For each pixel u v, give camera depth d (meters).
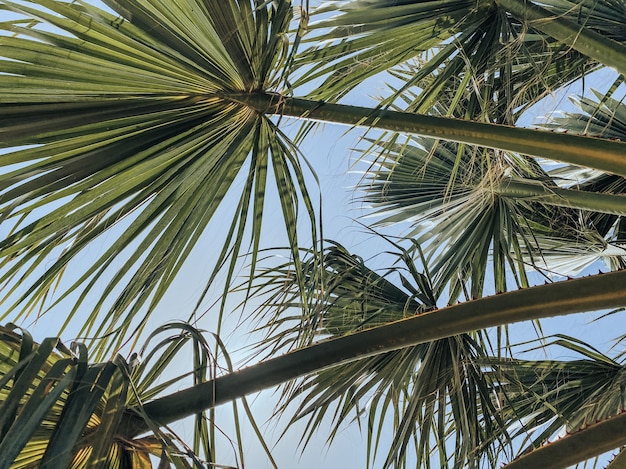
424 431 1.88
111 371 1.01
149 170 1.38
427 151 2.57
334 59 1.62
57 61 1.20
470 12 1.67
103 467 0.93
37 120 1.19
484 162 2.34
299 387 1.75
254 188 1.50
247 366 1.31
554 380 2.19
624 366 2.08
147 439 1.23
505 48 1.71
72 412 0.92
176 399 1.26
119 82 1.28
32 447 1.14
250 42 1.36
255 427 1.11
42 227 1.26
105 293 1.30
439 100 2.19
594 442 1.42
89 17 1.20
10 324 1.05
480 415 2.14
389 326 1.44
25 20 1.33
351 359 1.40
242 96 1.44
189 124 1.41
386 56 1.68
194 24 1.28
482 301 1.46
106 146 1.31
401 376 1.83
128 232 1.37
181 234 1.41
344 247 1.96
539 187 2.11
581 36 1.67
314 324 1.54
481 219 2.27
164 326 1.16
